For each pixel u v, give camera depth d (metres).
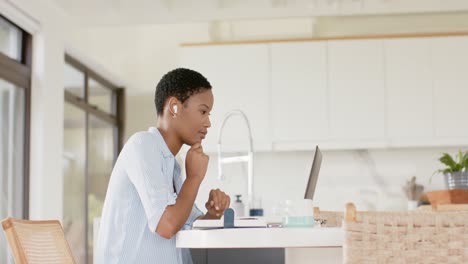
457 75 5.71
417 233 1.44
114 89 6.92
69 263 1.97
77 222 5.92
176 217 1.75
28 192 4.78
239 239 1.70
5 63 4.51
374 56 5.76
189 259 2.12
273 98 5.79
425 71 5.73
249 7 5.19
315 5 5.22
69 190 5.74
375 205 5.91
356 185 5.95
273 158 6.03
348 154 5.98
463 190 5.02
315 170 2.48
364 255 1.45
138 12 5.20
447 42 5.74
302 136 5.75
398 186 5.92
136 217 1.87
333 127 5.74
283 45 5.83
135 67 6.82
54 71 5.11
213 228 1.89
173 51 6.79
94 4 5.07
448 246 1.44
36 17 4.81
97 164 6.46
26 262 1.75
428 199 5.50
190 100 1.96
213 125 5.80
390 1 5.29
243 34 6.36
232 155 5.98
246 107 5.80
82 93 6.12
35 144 4.84
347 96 5.75
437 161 5.92
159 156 1.88
